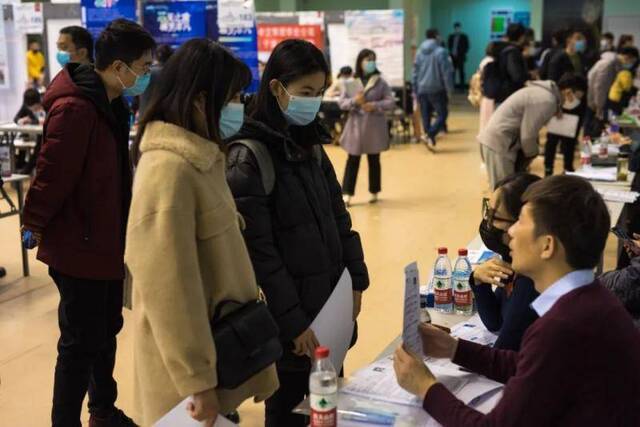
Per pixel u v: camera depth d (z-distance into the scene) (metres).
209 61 1.65
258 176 1.99
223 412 1.76
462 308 2.58
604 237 1.42
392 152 10.66
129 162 2.69
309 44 2.11
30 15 8.40
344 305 2.15
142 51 2.55
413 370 1.66
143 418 1.78
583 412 1.36
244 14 6.84
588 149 5.74
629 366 1.37
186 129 1.64
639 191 4.29
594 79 9.68
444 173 8.89
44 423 3.12
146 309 1.59
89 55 3.35
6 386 3.46
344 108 7.00
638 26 16.28
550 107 5.63
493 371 1.83
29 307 4.54
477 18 21.91
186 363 1.57
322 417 1.58
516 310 1.92
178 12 6.93
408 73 14.16
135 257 1.59
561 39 9.85
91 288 2.59
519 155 5.88
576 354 1.35
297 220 2.07
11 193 7.75
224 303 1.70
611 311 1.40
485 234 2.23
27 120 8.09
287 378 2.15
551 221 1.42
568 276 1.44
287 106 2.08
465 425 1.51
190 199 1.60
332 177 2.41
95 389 2.86
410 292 1.69
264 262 1.98
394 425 1.65
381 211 6.96
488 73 8.29
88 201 2.54
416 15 16.28
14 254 5.68
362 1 17.95
